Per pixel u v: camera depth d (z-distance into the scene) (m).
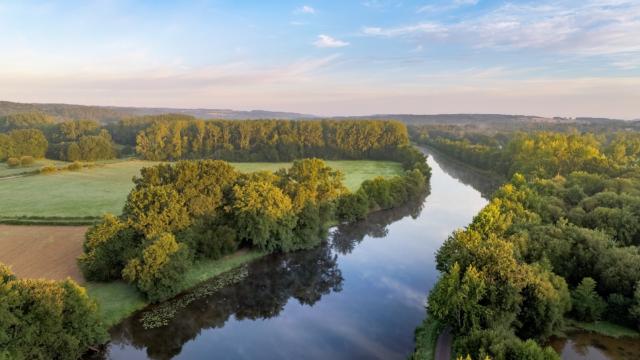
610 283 48.78
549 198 78.75
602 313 48.19
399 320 52.31
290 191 79.75
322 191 85.12
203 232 67.50
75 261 63.19
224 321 53.75
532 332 43.91
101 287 56.44
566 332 46.25
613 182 87.44
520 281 42.28
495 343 34.31
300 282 65.06
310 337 49.00
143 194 63.03
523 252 53.28
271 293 61.47
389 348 45.88
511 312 41.69
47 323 38.84
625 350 42.91
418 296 59.12
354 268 70.12
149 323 51.12
